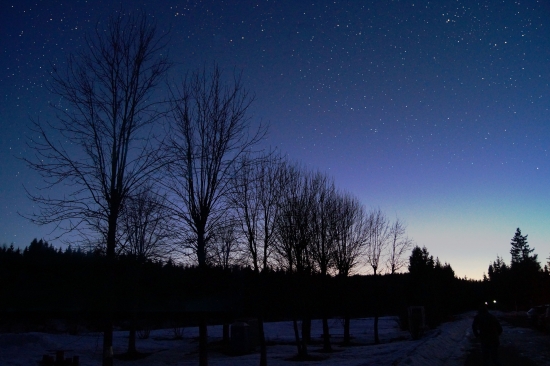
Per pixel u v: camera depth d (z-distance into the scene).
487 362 13.46
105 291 10.73
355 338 38.66
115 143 11.28
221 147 12.70
